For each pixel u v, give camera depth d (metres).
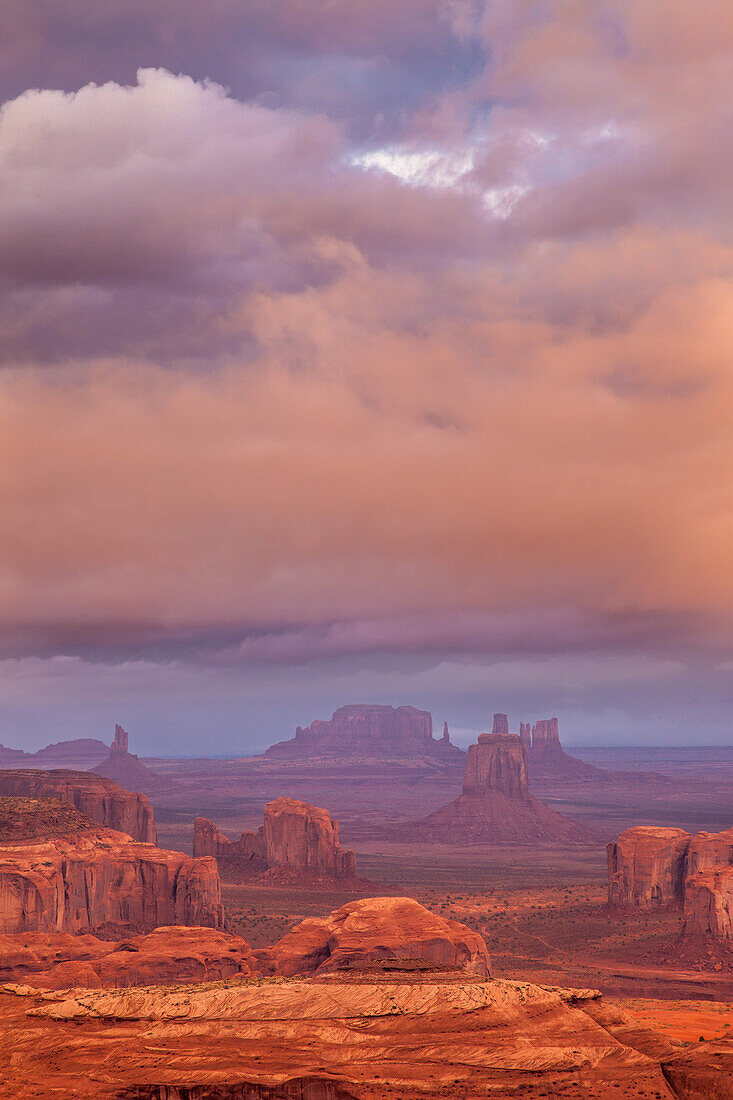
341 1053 94.69
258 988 103.94
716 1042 99.62
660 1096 89.75
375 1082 89.62
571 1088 90.19
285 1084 88.31
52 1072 94.69
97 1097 89.62
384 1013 99.06
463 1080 90.62
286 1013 100.38
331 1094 87.88
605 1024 100.94
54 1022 103.12
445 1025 97.19
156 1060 94.62
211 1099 88.69
